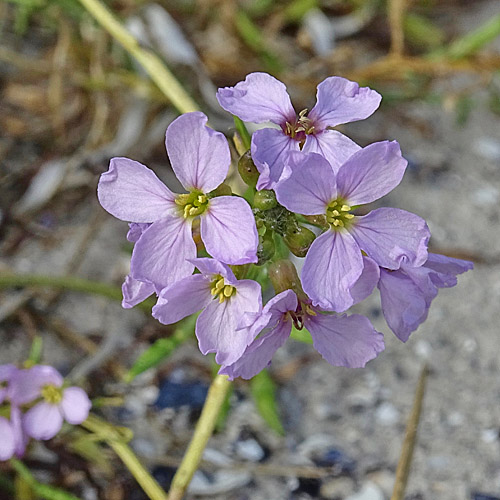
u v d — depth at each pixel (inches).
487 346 7.7
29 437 6.7
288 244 5.8
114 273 7.9
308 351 7.6
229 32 9.5
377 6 10.3
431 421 7.3
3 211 8.1
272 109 5.6
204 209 5.6
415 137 9.4
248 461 7.0
